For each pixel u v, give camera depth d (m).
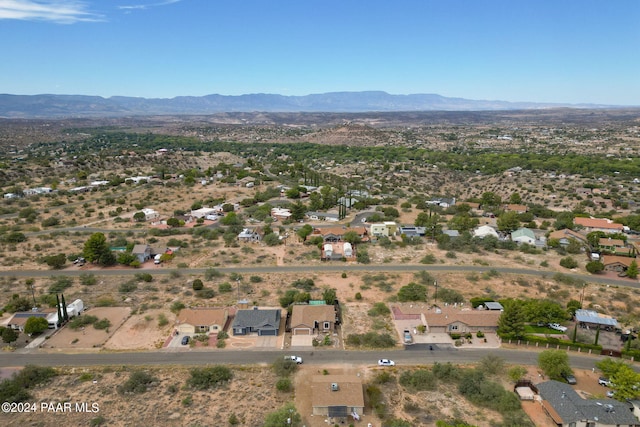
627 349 64.62
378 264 101.94
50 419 50.19
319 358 63.78
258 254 108.81
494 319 71.50
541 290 87.62
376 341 67.19
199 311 73.12
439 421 48.66
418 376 57.78
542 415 51.75
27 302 78.12
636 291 87.31
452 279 92.94
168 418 50.56
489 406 53.31
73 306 76.25
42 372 58.44
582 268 100.00
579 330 72.50
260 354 64.94
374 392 55.50
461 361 63.47
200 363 62.47
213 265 101.56
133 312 77.19
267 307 79.56
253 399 54.38
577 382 58.41
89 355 64.31
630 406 52.34
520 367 58.62
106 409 52.09
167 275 95.12
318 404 51.34
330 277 93.81
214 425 49.50
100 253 99.94
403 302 81.81
